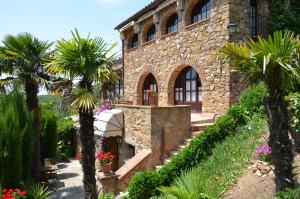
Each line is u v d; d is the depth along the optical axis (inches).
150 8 649.6
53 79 430.0
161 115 426.9
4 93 434.9
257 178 278.5
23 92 449.1
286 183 193.3
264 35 482.0
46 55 444.1
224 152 345.1
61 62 290.0
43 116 647.8
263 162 289.0
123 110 523.8
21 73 425.7
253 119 391.2
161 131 426.6
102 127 521.0
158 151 425.4
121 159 541.3
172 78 601.6
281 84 193.2
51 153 649.0
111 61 303.3
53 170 531.5
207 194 207.2
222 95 461.7
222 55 214.2
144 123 440.1
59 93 315.9
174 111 434.6
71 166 687.1
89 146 295.1
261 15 486.0
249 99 410.3
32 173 468.8
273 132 196.9
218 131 379.6
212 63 483.5
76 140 804.6
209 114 487.8
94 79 293.6
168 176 345.7
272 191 246.8
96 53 300.8
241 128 386.9
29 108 456.1
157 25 641.0
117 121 520.1
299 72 185.3
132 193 339.9
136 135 470.9
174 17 616.7
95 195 297.1
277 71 190.4
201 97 553.9
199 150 361.7
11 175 391.2
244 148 337.4
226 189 253.6
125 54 805.2
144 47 700.7
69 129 825.5
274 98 195.6
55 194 462.3
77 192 470.6
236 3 458.9
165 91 616.7
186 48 548.1
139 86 741.3
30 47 440.8
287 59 185.3
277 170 195.8
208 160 348.5
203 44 504.1
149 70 679.7
